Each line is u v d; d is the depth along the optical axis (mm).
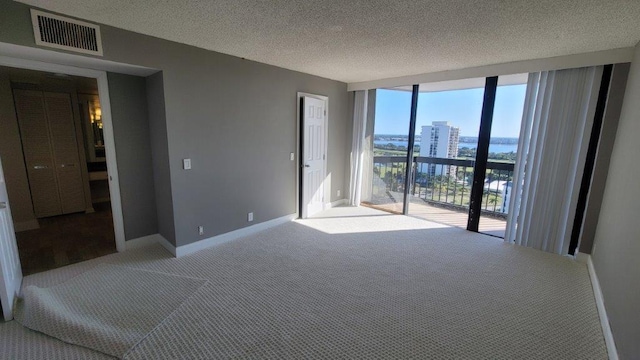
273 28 2391
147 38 2582
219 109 3221
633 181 2041
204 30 2459
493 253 3287
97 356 1738
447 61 3363
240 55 3250
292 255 3178
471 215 3977
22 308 2133
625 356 1588
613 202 2479
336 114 4906
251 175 3697
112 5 1991
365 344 1873
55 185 4246
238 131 3453
